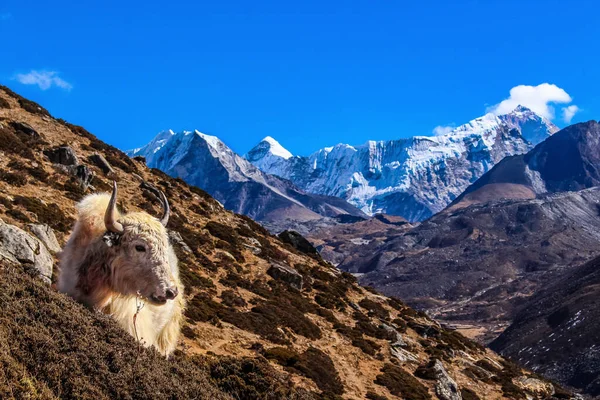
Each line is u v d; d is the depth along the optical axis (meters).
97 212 9.73
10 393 7.35
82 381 8.13
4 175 36.00
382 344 44.03
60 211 33.97
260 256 50.44
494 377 49.22
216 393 9.77
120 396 8.32
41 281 9.42
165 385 8.81
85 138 55.09
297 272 50.94
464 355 52.62
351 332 42.78
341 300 49.78
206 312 32.84
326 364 33.53
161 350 10.35
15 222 27.78
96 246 9.38
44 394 7.69
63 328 8.59
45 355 8.14
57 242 28.02
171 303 10.52
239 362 12.95
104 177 47.25
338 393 31.31
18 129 45.41
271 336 34.19
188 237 44.81
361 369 37.06
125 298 9.42
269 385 12.48
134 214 9.61
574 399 54.00
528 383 52.12
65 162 43.38
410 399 35.28
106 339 8.87
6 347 7.86
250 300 39.50
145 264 9.20
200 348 28.06
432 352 48.12
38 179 38.41
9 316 8.35
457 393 40.50
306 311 43.38
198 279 37.88
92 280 9.37
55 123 54.28
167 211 10.22
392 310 56.97
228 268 43.53
